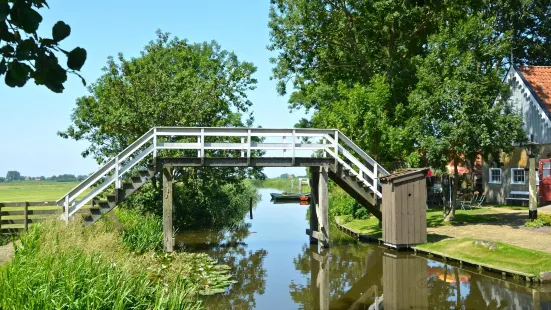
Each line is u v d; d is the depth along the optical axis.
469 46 17.86
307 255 15.16
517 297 9.37
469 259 12.30
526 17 30.89
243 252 15.89
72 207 14.17
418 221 14.95
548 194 20.91
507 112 18.50
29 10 2.45
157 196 21.41
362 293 10.28
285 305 9.38
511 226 15.98
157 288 7.61
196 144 15.08
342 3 23.33
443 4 21.39
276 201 42.69
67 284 6.69
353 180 16.22
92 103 22.62
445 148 16.78
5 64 2.55
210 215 25.39
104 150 23.12
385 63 23.84
